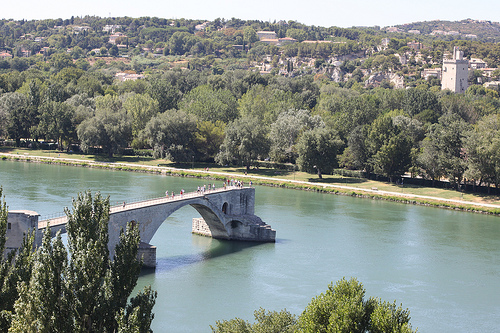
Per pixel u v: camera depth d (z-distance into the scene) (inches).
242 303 4050.2
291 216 7086.6
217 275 4643.2
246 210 6284.5
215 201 5738.2
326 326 2650.1
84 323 2497.5
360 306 2659.9
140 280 4426.7
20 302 2427.4
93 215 2768.2
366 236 6215.6
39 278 2438.5
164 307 3912.4
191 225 6486.2
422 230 6658.5
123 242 2758.4
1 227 2706.7
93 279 2551.7
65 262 2541.8
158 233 6053.2
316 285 4507.9
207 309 3912.4
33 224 3705.7
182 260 5039.4
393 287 4584.2
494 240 6304.1
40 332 2399.1
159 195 7524.6
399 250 5713.6
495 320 4008.4
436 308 4180.6
